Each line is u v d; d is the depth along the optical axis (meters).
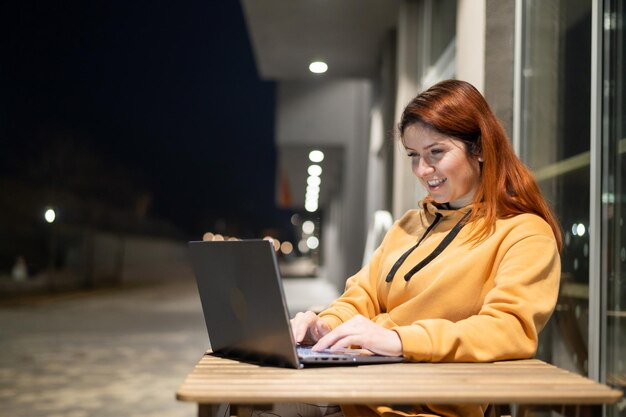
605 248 2.87
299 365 1.66
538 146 3.48
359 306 2.26
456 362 1.76
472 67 3.76
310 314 2.08
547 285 1.85
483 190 2.03
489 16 3.60
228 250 1.79
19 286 25.03
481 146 2.04
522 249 1.88
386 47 8.49
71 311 16.52
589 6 3.00
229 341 1.88
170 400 5.89
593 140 2.92
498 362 1.76
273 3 7.61
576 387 1.47
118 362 8.13
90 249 29.66
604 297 2.86
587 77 3.02
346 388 1.44
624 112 2.76
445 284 1.96
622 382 2.72
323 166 19.97
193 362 8.12
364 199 12.71
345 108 14.92
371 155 10.84
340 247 19.55
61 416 5.28
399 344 1.76
